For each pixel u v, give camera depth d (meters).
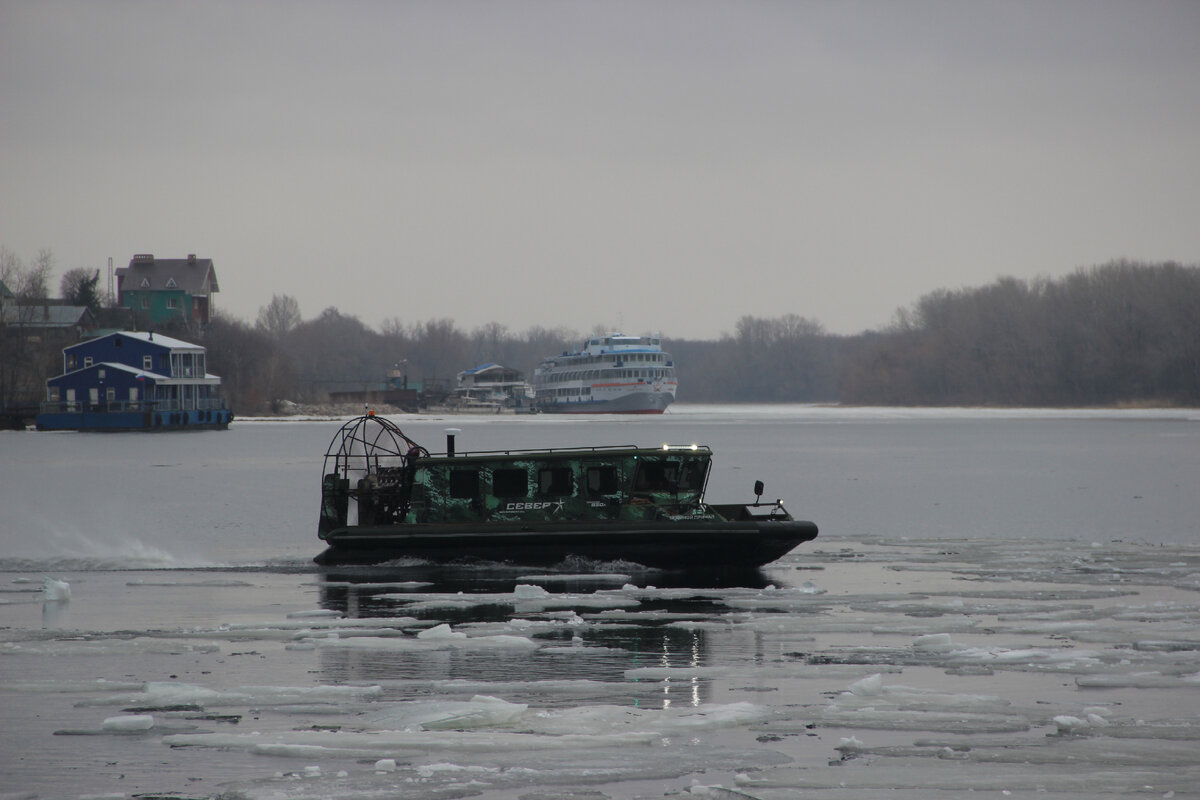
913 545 110.50
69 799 39.50
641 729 47.16
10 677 56.28
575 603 76.56
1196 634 64.94
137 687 53.62
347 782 41.16
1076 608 74.56
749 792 40.47
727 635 65.94
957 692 53.28
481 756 43.97
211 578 90.44
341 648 62.53
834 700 51.53
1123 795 40.22
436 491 93.50
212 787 40.62
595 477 92.25
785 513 95.06
